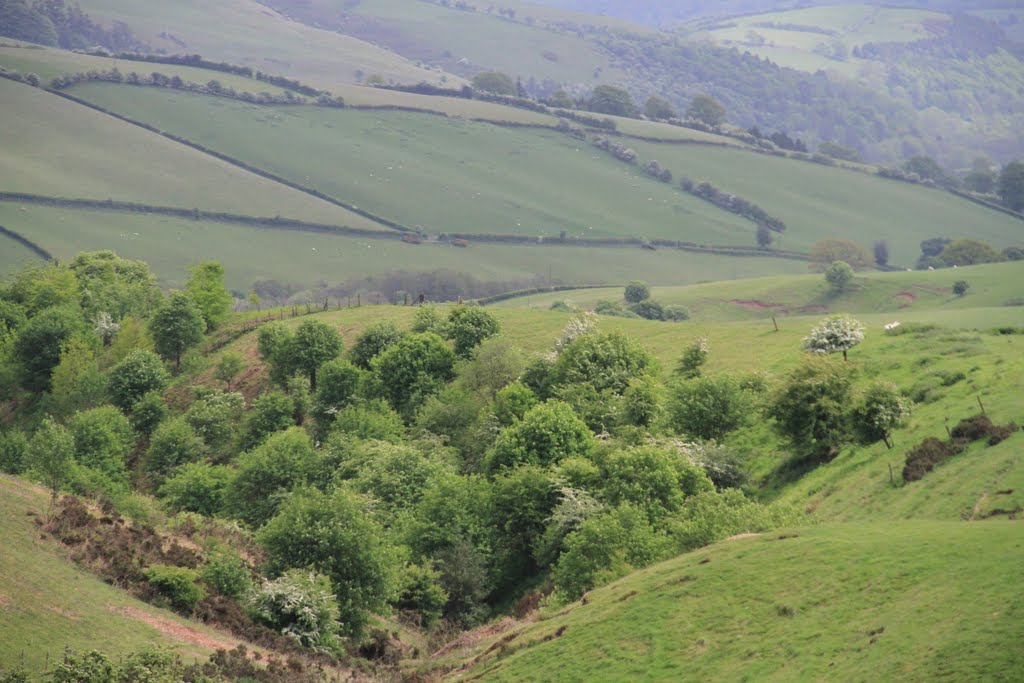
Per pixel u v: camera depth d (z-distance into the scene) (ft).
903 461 213.25
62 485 232.32
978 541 124.67
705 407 285.64
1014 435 194.80
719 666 120.16
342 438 321.52
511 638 160.25
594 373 341.41
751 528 176.55
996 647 99.76
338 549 195.11
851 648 112.06
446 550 232.73
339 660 172.24
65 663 118.01
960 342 294.25
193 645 148.25
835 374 252.42
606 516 198.08
